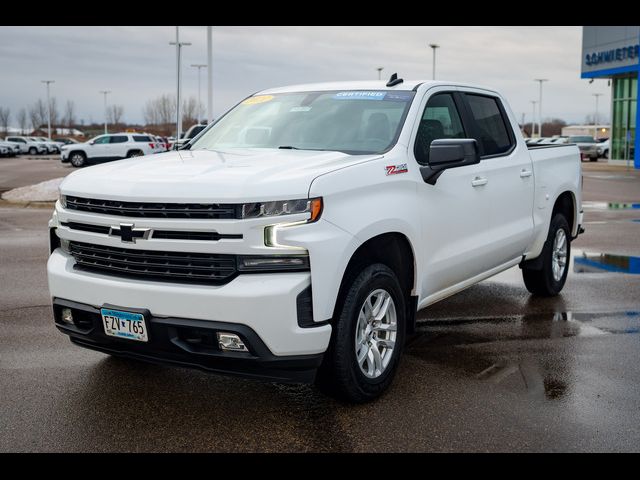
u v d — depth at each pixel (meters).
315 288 3.72
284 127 5.13
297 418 4.01
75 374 4.72
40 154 66.81
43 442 3.67
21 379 4.61
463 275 5.35
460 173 5.13
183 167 4.18
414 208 4.52
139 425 3.90
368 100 5.10
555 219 6.93
